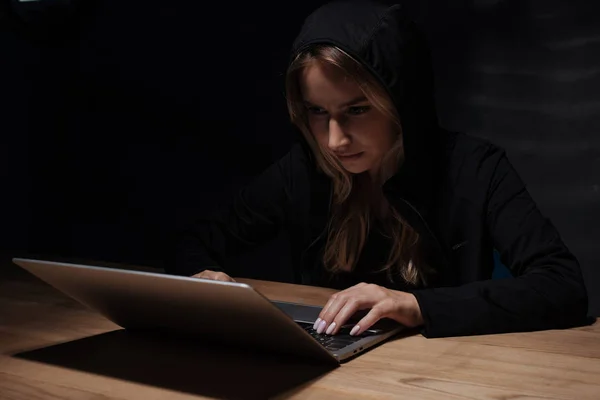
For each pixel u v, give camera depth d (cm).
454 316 119
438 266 164
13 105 330
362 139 142
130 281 100
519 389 91
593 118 258
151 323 115
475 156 161
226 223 189
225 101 314
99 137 339
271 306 89
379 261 173
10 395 92
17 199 336
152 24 324
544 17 262
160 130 328
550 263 139
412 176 152
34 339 119
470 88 277
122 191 337
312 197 175
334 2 144
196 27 316
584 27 256
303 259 182
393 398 88
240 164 313
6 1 320
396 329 119
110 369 102
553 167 267
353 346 108
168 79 324
